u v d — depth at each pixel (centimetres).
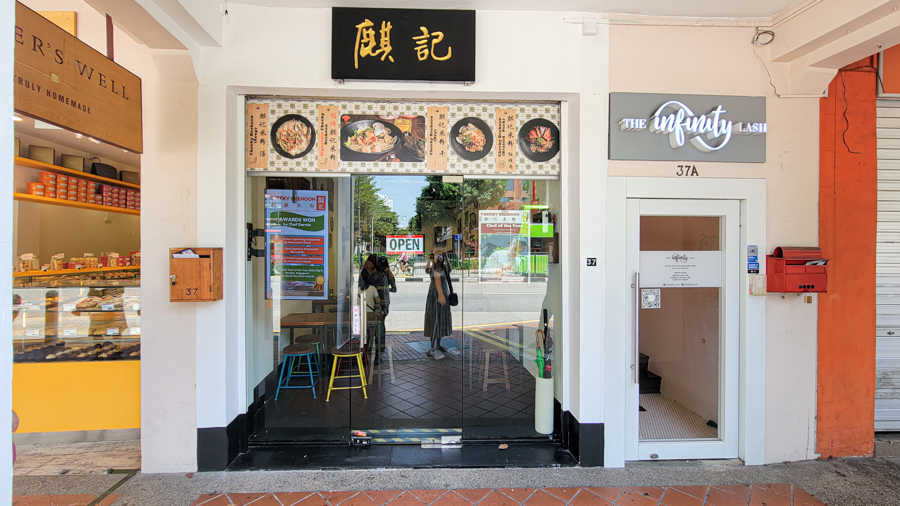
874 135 327
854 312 325
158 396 296
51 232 439
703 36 315
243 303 324
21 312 348
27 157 397
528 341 355
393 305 369
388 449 333
